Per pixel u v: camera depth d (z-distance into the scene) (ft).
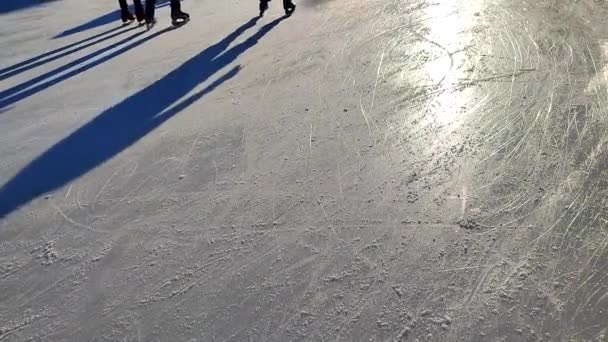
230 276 11.47
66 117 18.81
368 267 11.24
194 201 13.84
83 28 28.99
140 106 18.94
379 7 25.94
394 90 17.95
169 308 10.91
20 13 33.27
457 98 17.07
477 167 13.87
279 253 11.89
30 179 15.56
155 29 27.22
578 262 10.77
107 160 16.03
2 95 21.24
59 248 12.82
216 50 22.98
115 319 10.83
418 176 13.79
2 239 13.29
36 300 11.47
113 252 12.52
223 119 17.44
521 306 9.98
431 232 11.94
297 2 28.53
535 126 15.16
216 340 10.13
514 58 19.22
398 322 10.00
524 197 12.64
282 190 13.84
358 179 13.91
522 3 24.47
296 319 10.32
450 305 10.19
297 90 18.69
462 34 21.74
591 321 9.56
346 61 20.44
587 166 13.34
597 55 18.63
